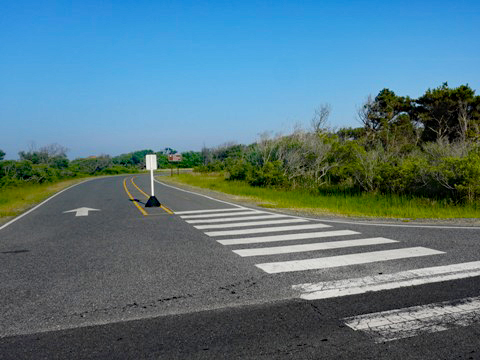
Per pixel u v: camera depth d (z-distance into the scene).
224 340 3.61
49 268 6.35
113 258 6.95
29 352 3.45
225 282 5.38
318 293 4.84
